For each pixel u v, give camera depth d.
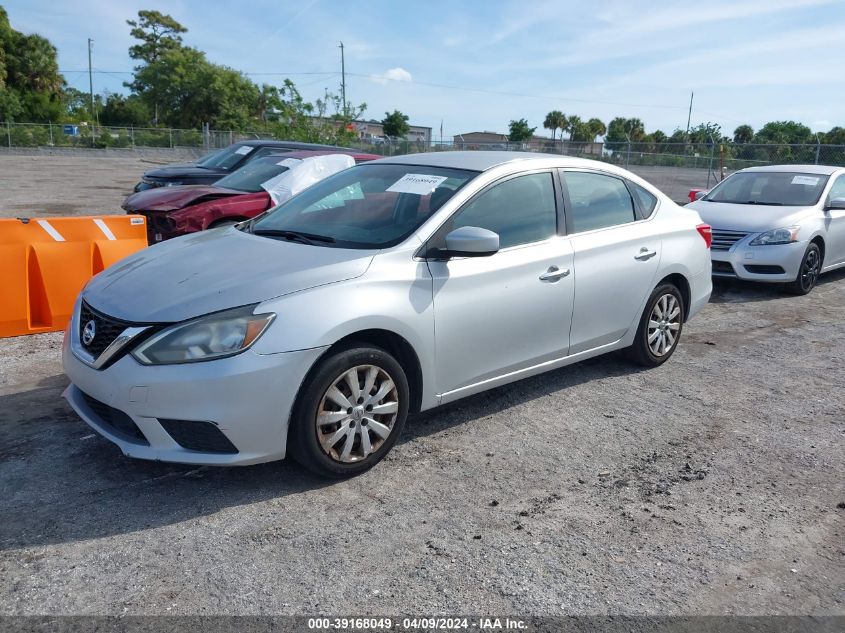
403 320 3.71
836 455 4.20
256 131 44.88
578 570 3.00
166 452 3.30
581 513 3.46
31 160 35.03
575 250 4.66
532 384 5.24
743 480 3.86
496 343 4.25
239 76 59.28
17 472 3.68
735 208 9.10
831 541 3.29
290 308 3.38
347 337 3.61
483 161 4.58
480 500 3.56
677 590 2.89
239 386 3.23
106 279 3.90
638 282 5.16
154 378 3.22
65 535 3.13
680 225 5.59
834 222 9.01
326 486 3.62
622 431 4.46
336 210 4.40
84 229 6.36
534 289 4.38
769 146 20.23
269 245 4.01
